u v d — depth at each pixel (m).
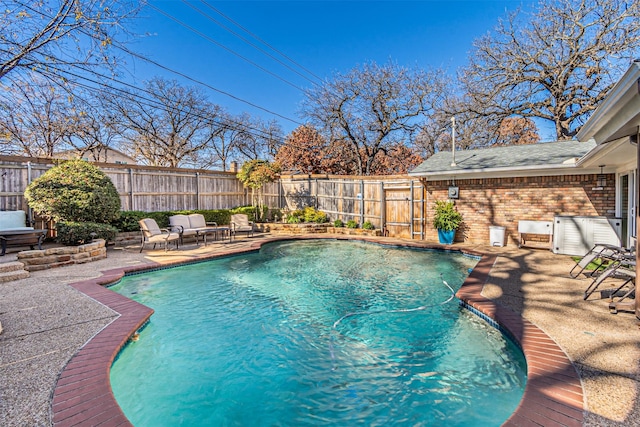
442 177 10.87
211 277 6.95
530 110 16.73
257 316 4.74
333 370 3.29
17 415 2.19
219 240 11.41
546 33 14.59
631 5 12.13
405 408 2.69
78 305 4.50
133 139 22.72
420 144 24.47
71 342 3.35
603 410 2.20
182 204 12.52
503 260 7.68
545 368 2.77
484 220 10.22
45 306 4.45
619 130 3.86
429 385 3.00
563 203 9.05
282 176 15.75
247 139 30.03
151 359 3.48
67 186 8.38
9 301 4.65
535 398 2.36
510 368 3.24
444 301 5.32
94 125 18.53
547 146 10.82
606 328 3.61
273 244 11.44
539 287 5.34
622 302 4.48
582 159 6.88
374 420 2.55
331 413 2.65
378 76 20.80
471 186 10.41
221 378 3.15
